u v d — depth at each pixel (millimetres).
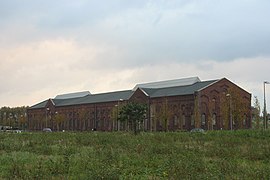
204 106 88812
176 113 91812
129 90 114438
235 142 32625
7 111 152500
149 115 96125
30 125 143750
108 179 13578
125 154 22094
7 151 26625
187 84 98562
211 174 13797
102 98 116312
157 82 106688
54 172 15461
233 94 73188
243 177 13438
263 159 20438
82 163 17688
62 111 129000
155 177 14219
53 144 34469
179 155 20625
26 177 14281
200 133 49562
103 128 111562
